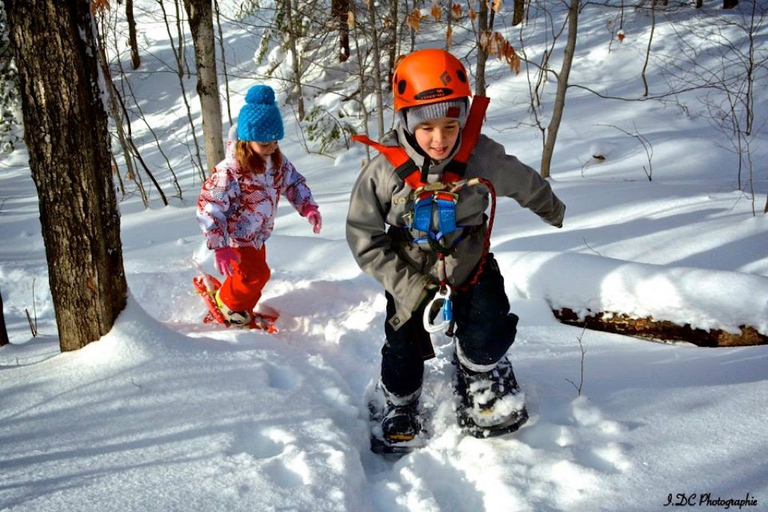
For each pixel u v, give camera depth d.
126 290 2.71
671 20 11.06
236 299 3.31
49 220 2.46
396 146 2.06
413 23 6.08
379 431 2.33
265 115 3.03
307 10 8.88
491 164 2.11
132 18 13.91
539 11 12.38
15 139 12.06
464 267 2.16
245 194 3.16
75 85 2.30
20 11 2.20
